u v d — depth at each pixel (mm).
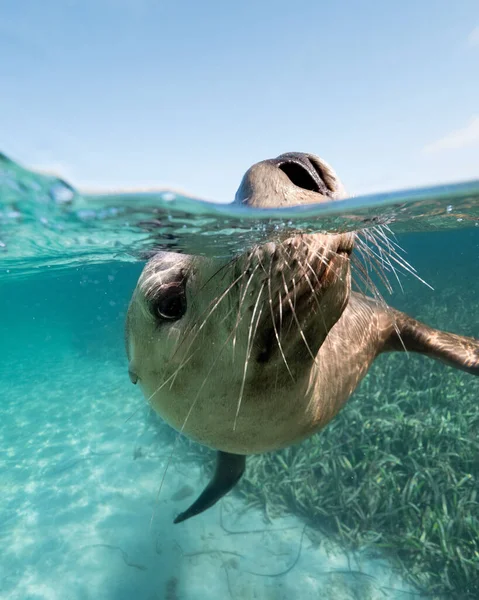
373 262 300
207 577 894
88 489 1248
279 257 239
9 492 1295
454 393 1244
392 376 1426
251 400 303
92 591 913
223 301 273
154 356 351
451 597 783
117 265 1312
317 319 268
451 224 1104
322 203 275
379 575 842
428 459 991
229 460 625
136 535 1043
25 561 1014
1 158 262
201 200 307
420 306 2207
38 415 1909
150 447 1427
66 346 3725
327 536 937
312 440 1119
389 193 404
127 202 331
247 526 996
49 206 359
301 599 820
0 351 4613
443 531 830
